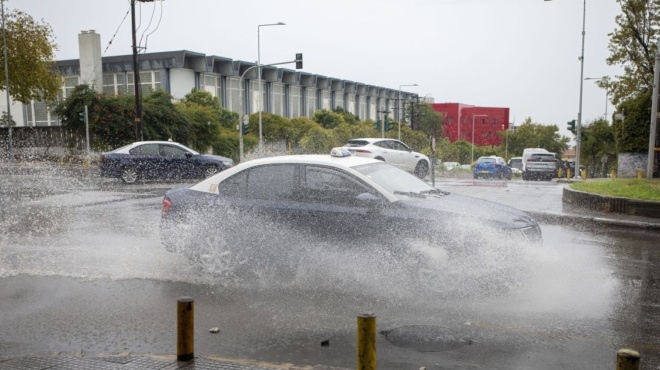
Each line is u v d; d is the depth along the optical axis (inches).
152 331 189.5
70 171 1093.8
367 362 123.3
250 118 2332.7
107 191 673.0
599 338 181.0
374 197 241.3
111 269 273.4
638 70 1017.5
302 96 3511.3
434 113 3481.8
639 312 208.5
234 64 2854.3
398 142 882.8
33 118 2694.4
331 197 248.1
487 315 203.3
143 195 622.8
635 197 495.5
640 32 984.9
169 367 149.6
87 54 1850.4
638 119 990.4
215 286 244.5
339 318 201.3
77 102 1401.3
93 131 1379.2
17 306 217.2
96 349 172.6
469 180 1091.3
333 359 163.9
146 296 230.4
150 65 2529.5
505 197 652.1
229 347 173.6
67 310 212.2
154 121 1483.8
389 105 4493.1
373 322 123.7
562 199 621.0
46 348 173.3
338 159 265.3
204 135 1749.5
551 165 1214.3
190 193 274.5
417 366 157.6
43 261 289.9
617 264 293.1
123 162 780.6
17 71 1437.0
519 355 166.2
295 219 246.8
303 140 1989.4
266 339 180.9
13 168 1182.3
